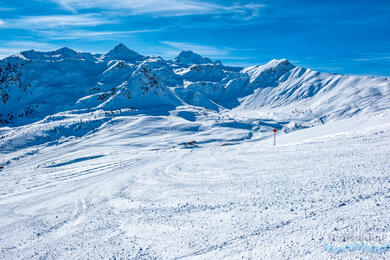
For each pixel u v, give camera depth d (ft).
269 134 618.44
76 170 125.70
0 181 150.00
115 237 36.06
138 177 78.23
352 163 52.47
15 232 45.11
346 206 31.35
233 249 27.04
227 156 92.84
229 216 36.06
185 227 35.17
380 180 38.78
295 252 23.61
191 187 56.90
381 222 25.45
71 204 58.70
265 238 27.81
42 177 120.06
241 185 51.31
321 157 63.98
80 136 590.55
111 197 59.36
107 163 131.13
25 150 494.59
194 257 27.12
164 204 47.24
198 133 585.63
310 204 34.45
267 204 37.81
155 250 30.40
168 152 145.18
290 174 53.01
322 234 25.70
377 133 80.79
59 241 38.40
